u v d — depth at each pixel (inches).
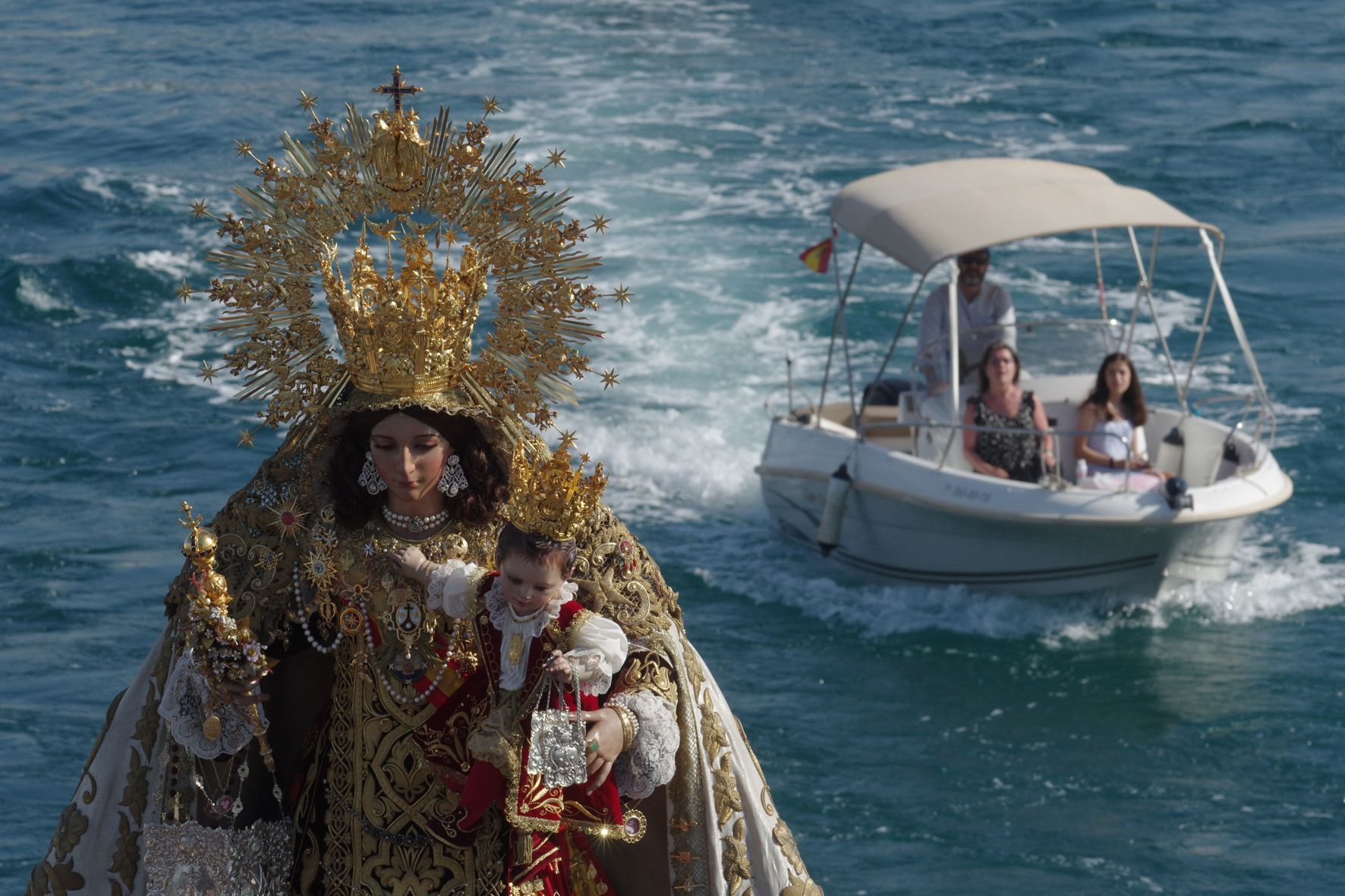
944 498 807.1
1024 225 800.9
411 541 172.6
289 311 169.8
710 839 169.6
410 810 171.8
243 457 1026.7
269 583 171.3
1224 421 1040.2
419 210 169.0
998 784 669.3
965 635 800.3
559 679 160.2
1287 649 775.1
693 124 1828.2
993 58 2167.8
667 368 1147.3
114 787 171.0
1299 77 2022.6
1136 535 791.1
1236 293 1291.8
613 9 2503.7
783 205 1535.4
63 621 813.9
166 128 1845.5
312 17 2498.8
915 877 601.6
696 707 170.1
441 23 2438.5
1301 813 641.6
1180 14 2390.5
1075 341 836.0
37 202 1542.8
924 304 844.0
